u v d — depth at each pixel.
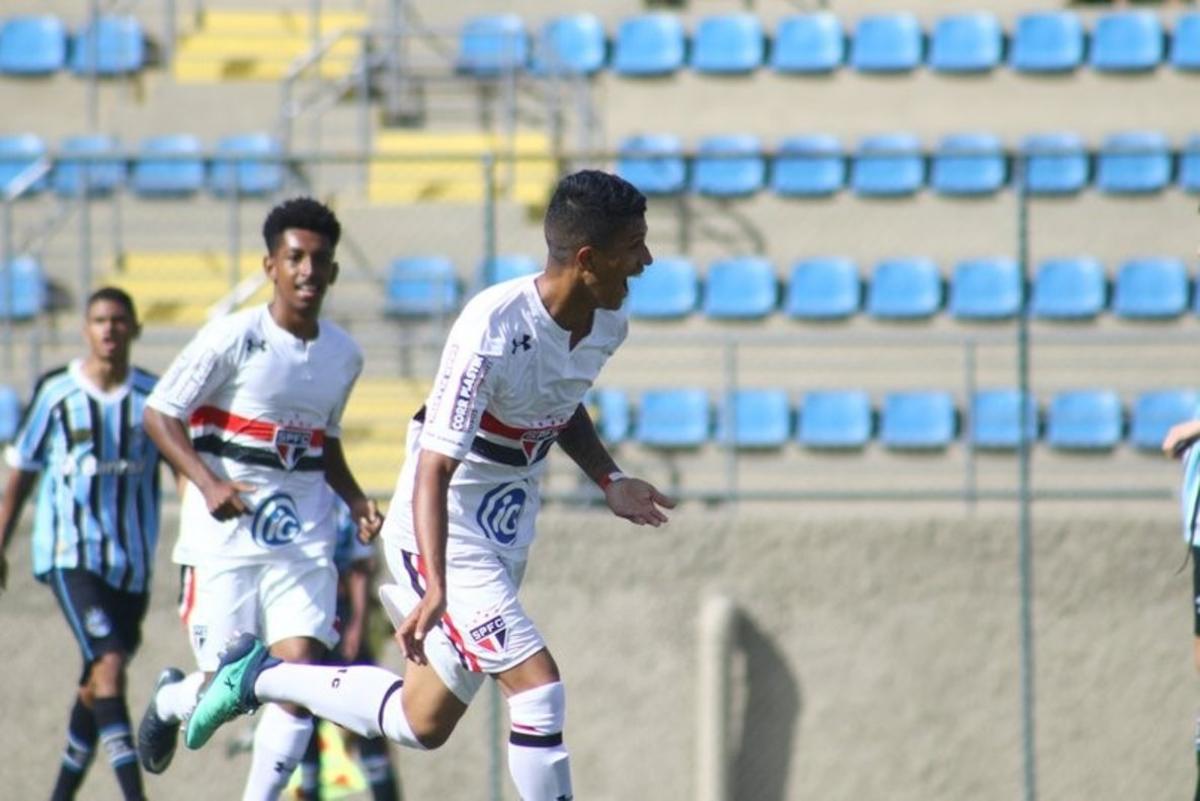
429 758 34.31
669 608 34.59
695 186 54.41
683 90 57.72
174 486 36.66
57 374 26.78
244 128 56.62
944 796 34.47
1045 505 45.22
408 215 48.97
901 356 48.25
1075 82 56.94
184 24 59.69
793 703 34.47
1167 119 56.53
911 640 34.59
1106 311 50.78
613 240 16.92
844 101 57.44
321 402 23.69
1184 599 34.62
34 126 58.69
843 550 34.72
